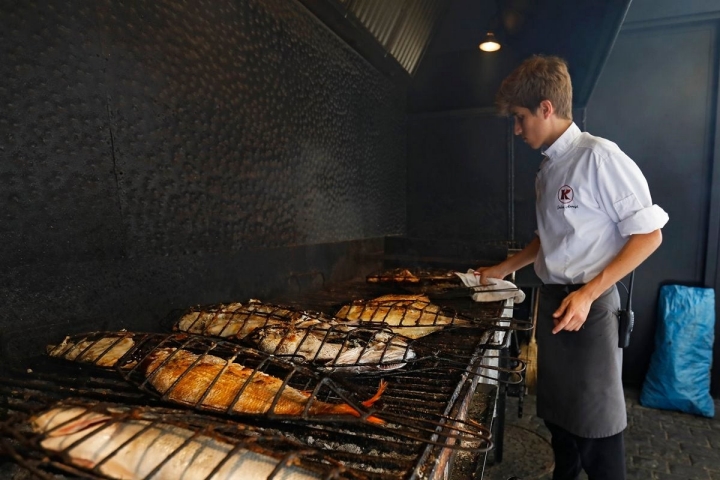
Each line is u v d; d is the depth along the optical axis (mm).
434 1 3805
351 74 3236
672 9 3420
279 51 2359
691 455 2867
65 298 1337
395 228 4324
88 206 1397
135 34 1533
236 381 1028
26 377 1123
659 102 3623
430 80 4316
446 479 928
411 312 1733
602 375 1800
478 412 1493
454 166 4352
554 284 1944
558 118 1826
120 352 1231
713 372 3660
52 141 1286
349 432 831
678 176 3627
